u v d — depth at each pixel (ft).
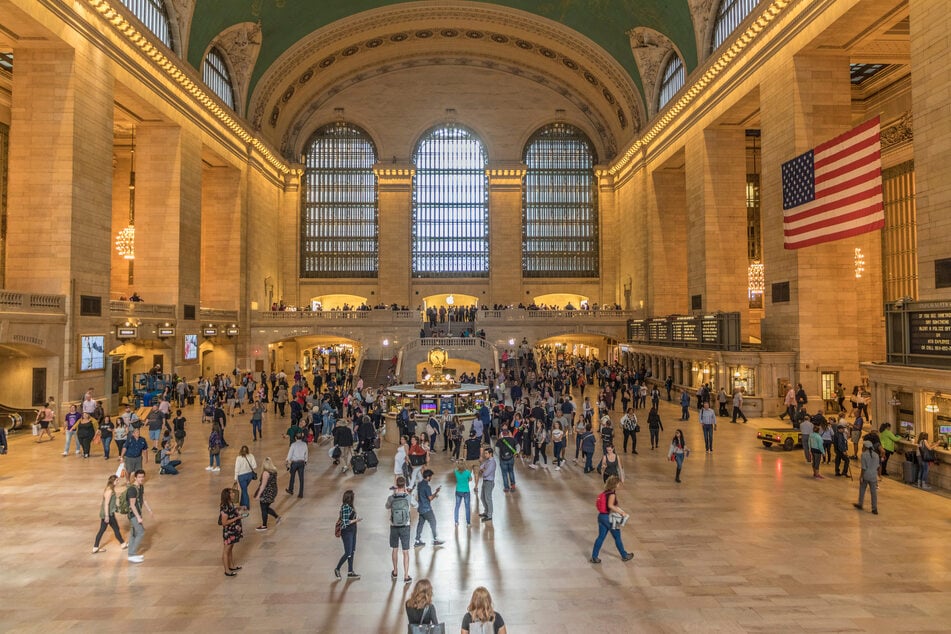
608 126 153.99
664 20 104.47
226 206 119.65
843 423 45.57
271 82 127.44
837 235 58.95
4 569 27.68
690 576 26.61
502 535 32.27
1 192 88.53
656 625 22.35
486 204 159.33
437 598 24.64
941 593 24.85
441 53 151.33
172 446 52.85
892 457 44.39
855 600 24.23
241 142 120.37
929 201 49.19
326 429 61.62
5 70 84.79
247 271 123.85
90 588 25.68
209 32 99.76
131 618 23.03
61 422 65.21
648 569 27.43
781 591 25.09
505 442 41.34
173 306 93.20
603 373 99.81
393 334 125.49
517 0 123.13
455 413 59.36
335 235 156.66
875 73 92.63
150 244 93.91
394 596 25.00
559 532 32.71
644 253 126.93
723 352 76.95
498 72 155.02
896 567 27.43
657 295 122.83
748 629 22.02
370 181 156.97
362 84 153.89
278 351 134.21
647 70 120.16
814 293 70.44
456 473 33.68
